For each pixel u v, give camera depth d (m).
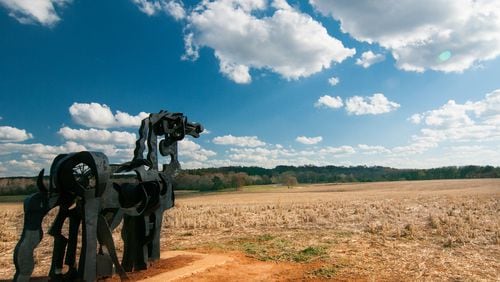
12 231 19.33
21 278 7.47
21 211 35.12
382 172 148.00
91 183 8.66
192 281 9.43
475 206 29.39
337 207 30.97
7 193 78.19
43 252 14.11
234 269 10.75
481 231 16.86
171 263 10.81
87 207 8.32
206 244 14.66
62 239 8.59
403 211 26.39
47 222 23.16
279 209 30.58
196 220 22.11
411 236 16.02
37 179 7.86
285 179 108.88
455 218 21.30
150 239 10.35
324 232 17.39
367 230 17.75
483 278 9.96
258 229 18.64
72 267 8.62
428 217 22.61
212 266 10.77
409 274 10.33
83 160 8.28
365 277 10.08
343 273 10.44
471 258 12.12
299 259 12.03
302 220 21.75
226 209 32.00
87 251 8.26
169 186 11.10
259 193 76.25
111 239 8.74
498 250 13.27
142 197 9.87
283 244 14.42
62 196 8.26
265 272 10.54
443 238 15.54
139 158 10.11
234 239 15.84
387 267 11.02
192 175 100.56
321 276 10.17
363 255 12.53
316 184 119.19
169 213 28.50
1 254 13.71
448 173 133.75
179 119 11.30
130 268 10.14
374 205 32.16
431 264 11.38
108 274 9.25
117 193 9.24
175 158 11.45
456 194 47.31
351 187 92.31
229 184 98.44
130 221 10.27
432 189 67.06
